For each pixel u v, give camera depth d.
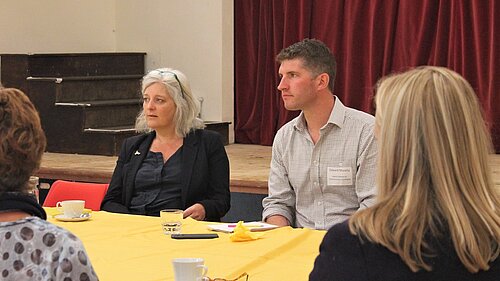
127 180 4.12
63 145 7.27
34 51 8.20
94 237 3.08
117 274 2.50
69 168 6.23
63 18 8.42
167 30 8.34
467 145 1.53
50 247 1.63
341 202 3.72
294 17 7.66
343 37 7.50
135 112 7.70
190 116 4.17
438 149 1.52
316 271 1.55
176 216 3.15
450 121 1.53
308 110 3.72
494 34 6.69
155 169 4.10
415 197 1.51
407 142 1.54
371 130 3.66
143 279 2.44
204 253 2.79
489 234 1.51
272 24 7.81
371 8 7.25
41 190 6.32
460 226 1.48
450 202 1.50
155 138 4.21
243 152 7.38
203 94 8.13
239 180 5.63
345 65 7.50
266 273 2.53
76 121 7.20
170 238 3.06
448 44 7.00
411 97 1.55
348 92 7.45
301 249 2.88
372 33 7.25
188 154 4.12
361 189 3.66
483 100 6.82
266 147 7.83
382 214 1.52
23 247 1.62
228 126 7.97
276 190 3.85
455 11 6.89
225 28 7.97
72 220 3.43
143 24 8.52
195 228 3.24
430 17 7.01
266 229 3.18
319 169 3.72
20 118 1.67
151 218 3.51
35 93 7.43
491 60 6.73
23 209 1.68
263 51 7.89
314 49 3.70
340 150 3.69
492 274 1.50
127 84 8.06
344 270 1.51
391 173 1.55
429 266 1.48
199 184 4.08
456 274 1.49
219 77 8.02
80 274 1.62
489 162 1.57
